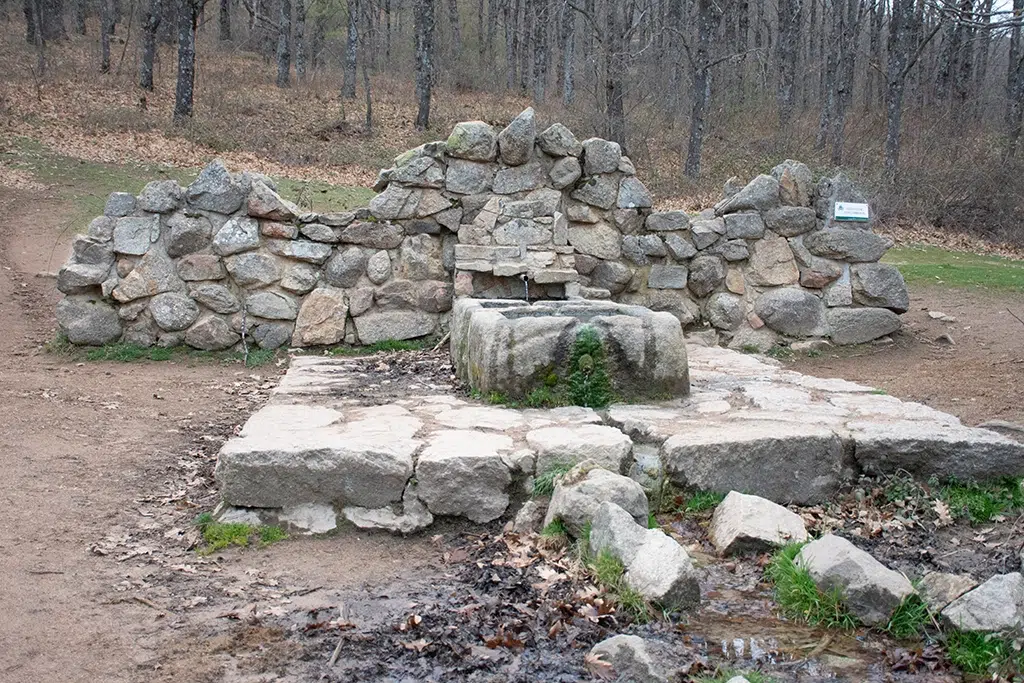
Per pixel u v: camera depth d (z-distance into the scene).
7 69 25.61
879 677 3.51
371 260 9.63
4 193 16.88
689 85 28.36
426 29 24.98
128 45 33.06
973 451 5.17
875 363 9.45
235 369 9.05
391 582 4.33
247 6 31.16
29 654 3.59
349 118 25.75
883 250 10.04
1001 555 4.51
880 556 4.53
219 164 9.37
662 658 3.58
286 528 4.82
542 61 30.02
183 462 6.08
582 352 6.16
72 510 5.13
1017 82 22.41
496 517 4.93
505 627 3.81
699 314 10.19
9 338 10.02
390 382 7.30
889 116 20.55
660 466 5.12
